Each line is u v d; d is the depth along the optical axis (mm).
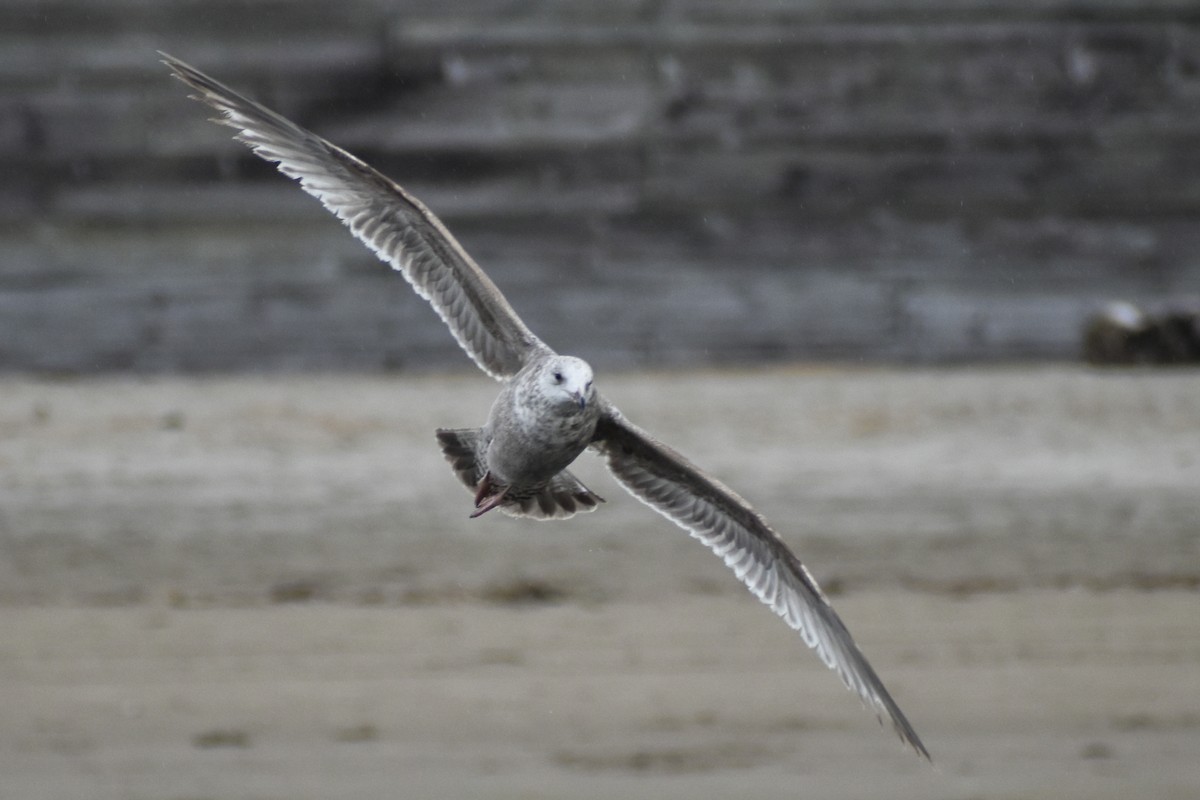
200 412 18141
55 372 23078
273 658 9227
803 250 24031
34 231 23266
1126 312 22375
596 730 8062
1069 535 12617
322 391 20422
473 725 8102
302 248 23484
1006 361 23969
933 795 7180
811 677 9016
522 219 23766
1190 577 11320
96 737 7836
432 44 23609
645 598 10734
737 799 7105
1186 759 7672
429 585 11008
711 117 24000
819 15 24094
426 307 23484
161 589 10844
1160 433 16844
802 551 12141
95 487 13969
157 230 23406
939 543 12359
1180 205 24359
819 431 17172
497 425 7270
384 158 23625
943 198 24219
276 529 12547
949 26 24250
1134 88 24375
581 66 23844
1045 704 8492
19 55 23312
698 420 17875
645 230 23891
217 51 23422
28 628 9773
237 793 7133
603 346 23734
